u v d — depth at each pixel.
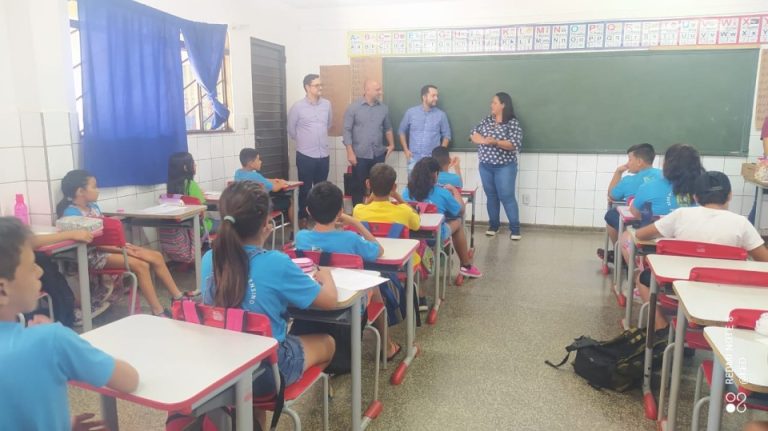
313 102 5.89
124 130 3.93
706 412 2.31
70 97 3.57
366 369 2.76
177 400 1.15
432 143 6.09
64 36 3.49
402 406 2.41
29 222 3.41
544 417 2.33
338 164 6.77
